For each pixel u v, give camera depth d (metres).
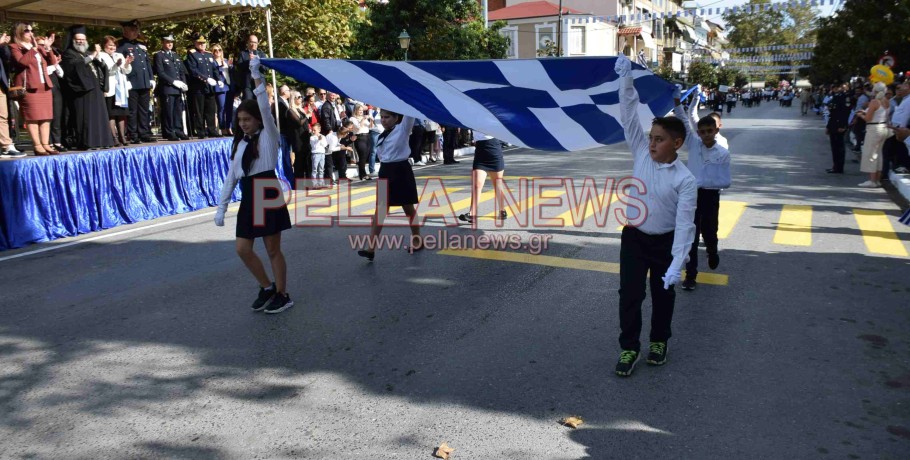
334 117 13.09
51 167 8.25
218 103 12.79
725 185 5.79
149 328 5.00
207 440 3.38
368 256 6.84
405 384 3.98
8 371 4.25
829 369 4.10
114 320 5.18
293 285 6.06
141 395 3.90
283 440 3.37
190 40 18.77
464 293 5.73
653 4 52.75
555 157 17.39
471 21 26.95
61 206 8.38
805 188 11.17
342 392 3.89
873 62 24.22
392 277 6.26
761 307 5.26
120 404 3.79
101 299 5.72
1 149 8.66
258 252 7.38
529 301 5.50
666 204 3.88
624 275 4.04
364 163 13.80
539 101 5.02
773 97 78.50
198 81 11.77
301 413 3.65
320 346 4.60
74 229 8.49
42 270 6.73
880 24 22.61
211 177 10.94
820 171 13.35
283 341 4.70
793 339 4.59
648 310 5.25
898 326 4.80
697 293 5.63
